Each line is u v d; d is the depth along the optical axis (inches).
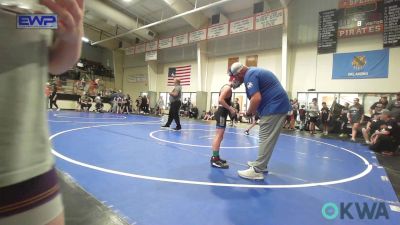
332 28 450.6
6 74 16.6
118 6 652.1
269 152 119.0
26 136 18.0
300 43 492.7
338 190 111.7
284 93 120.2
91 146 173.6
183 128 339.3
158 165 134.4
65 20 20.9
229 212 82.9
